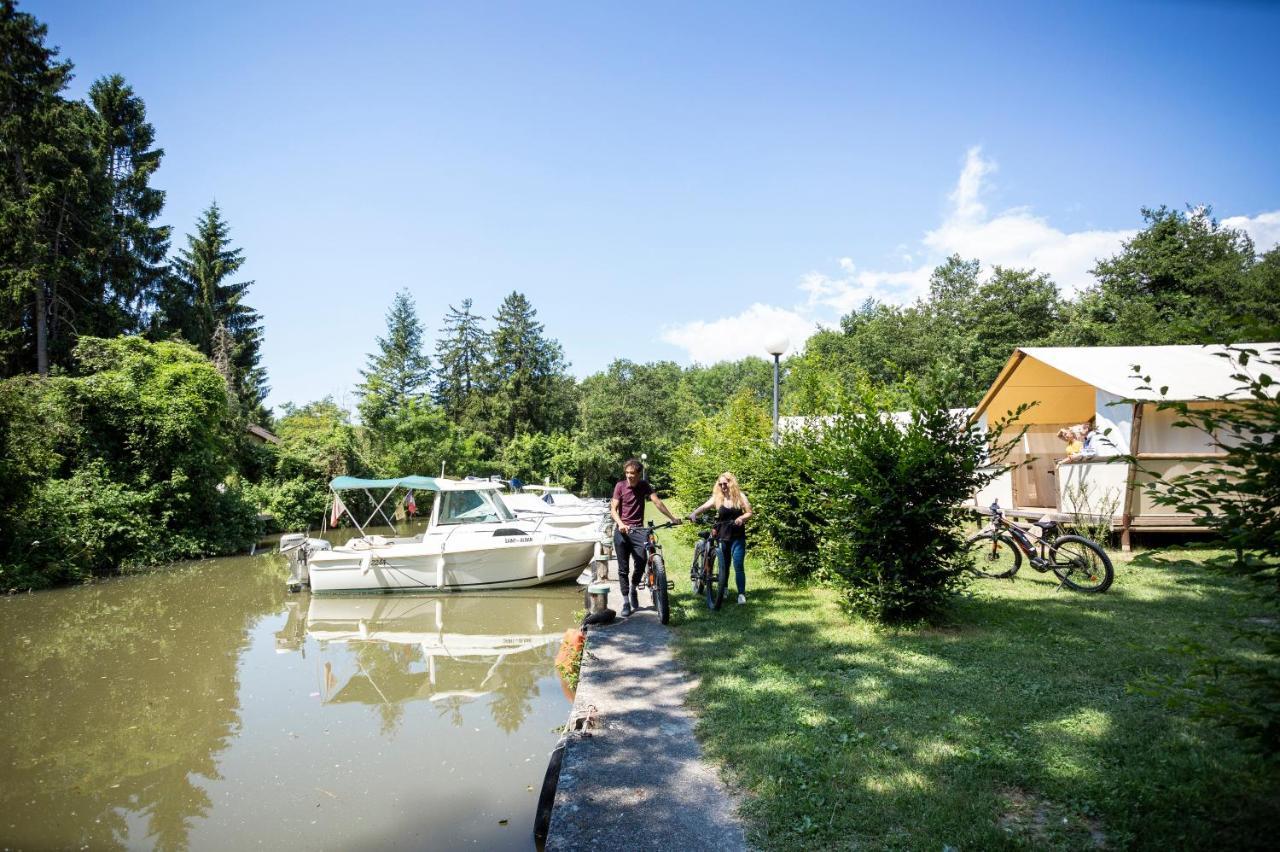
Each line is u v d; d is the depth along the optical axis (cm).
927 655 552
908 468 612
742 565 773
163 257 3694
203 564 1647
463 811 441
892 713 436
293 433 3588
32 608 1153
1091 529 989
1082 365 1075
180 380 1884
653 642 651
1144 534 1050
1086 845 283
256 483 2536
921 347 4631
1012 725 407
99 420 1658
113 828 434
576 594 1161
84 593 1282
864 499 646
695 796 354
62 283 2816
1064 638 571
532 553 1174
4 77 2605
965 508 642
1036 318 4106
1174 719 398
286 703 661
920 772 356
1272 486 226
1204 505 243
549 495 2275
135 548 1587
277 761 526
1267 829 281
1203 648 245
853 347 5162
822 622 679
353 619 1024
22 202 2600
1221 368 1029
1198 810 299
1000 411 1415
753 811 331
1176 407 246
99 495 1547
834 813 322
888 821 312
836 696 472
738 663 561
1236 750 352
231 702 665
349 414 3722
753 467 1002
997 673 498
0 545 1322
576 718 462
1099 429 1031
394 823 428
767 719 439
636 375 5612
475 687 696
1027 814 312
